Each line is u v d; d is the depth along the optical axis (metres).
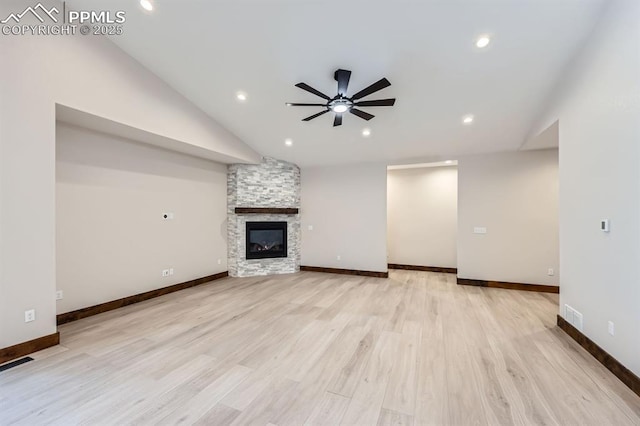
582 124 2.76
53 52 2.70
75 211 3.50
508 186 5.06
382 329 3.24
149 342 2.88
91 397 2.00
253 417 1.81
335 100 3.10
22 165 2.51
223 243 5.95
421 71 3.22
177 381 2.20
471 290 4.96
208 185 5.57
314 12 2.60
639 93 2.02
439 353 2.68
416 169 6.73
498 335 3.09
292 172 6.49
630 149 2.12
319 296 4.57
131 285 4.15
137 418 1.79
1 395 2.00
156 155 4.52
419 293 4.77
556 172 4.78
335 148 5.55
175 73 3.67
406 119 4.28
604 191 2.44
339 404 1.95
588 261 2.70
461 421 1.78
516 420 1.79
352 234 6.28
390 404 1.95
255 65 3.38
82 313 3.54
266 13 2.66
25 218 2.54
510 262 5.04
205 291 4.86
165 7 2.71
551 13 2.43
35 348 2.62
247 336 3.04
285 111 4.37
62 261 3.38
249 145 5.61
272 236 6.45
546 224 4.83
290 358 2.57
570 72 2.95
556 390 2.10
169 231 4.75
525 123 4.05
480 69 3.14
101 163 3.77
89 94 2.99
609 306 2.38
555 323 3.42
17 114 2.47
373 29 2.71
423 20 2.58
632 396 2.02
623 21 2.17
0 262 2.41
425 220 6.65
